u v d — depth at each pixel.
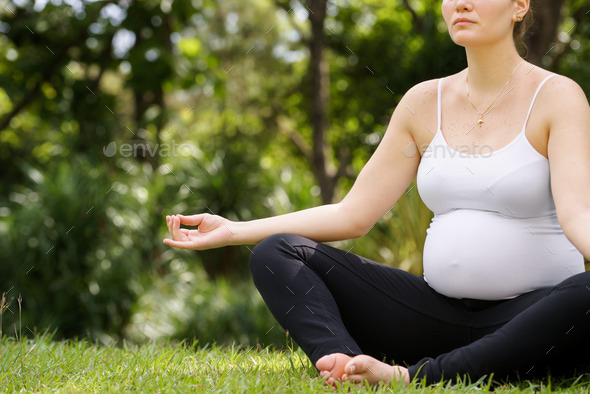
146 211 8.49
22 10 9.81
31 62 9.61
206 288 8.69
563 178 2.28
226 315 8.06
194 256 9.17
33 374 2.50
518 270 2.37
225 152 10.93
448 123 2.58
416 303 2.49
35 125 10.34
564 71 8.33
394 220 7.43
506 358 2.11
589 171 2.27
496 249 2.37
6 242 7.61
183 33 10.62
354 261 2.51
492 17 2.43
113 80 12.70
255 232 2.64
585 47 8.66
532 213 2.38
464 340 2.45
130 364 2.62
